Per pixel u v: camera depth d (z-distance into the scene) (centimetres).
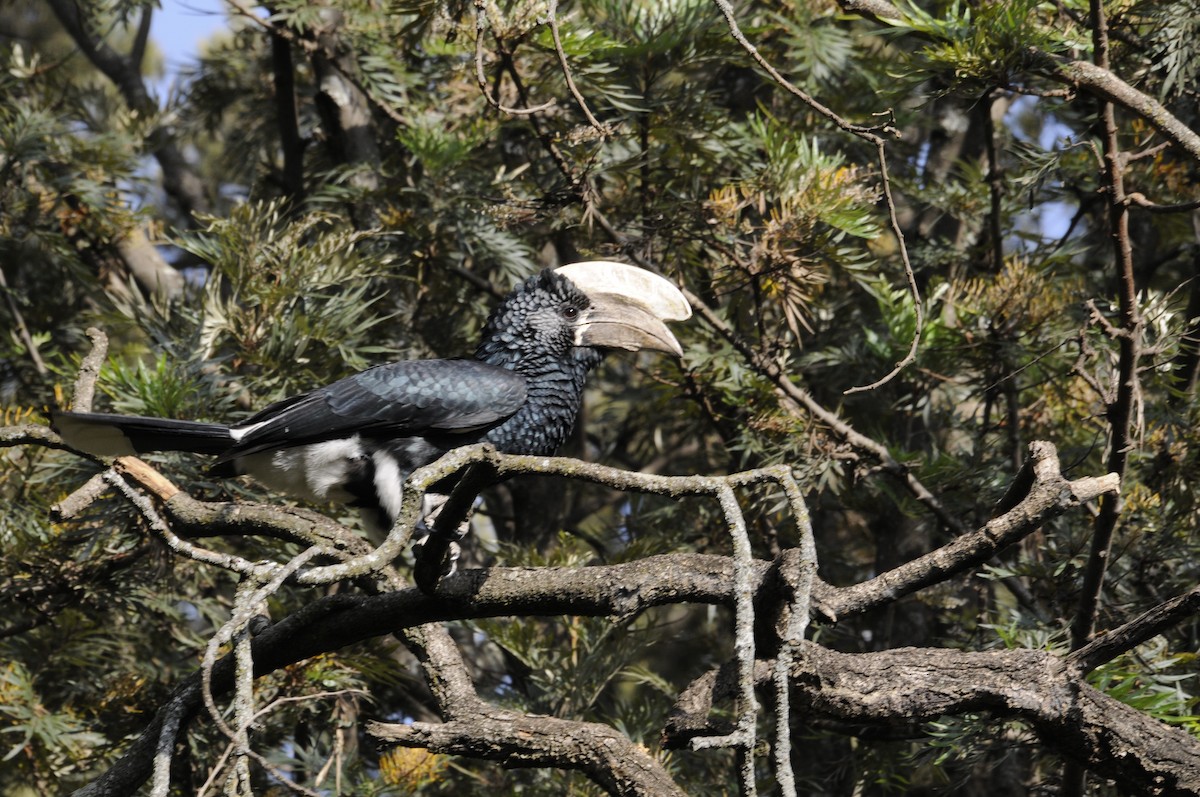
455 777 1100
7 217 1259
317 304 1070
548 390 905
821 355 1136
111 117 1467
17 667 1030
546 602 674
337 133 1324
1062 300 1056
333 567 540
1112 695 711
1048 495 632
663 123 1117
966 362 1067
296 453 838
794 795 529
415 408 846
